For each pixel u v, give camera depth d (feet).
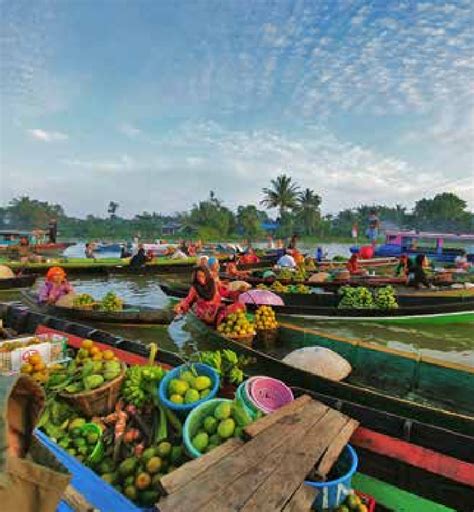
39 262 70.95
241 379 16.90
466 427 13.87
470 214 318.24
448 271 61.21
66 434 12.85
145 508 9.66
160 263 75.77
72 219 385.09
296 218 296.10
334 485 10.19
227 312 27.89
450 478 12.25
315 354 21.50
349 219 351.25
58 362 18.15
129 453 12.39
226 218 273.13
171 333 33.73
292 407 13.42
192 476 9.66
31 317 28.48
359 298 38.99
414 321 36.52
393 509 13.25
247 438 11.44
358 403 16.58
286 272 55.67
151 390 14.02
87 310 34.55
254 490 9.20
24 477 6.18
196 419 12.25
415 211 353.10
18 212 351.87
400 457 13.05
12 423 7.91
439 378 19.81
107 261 76.18
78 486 9.97
